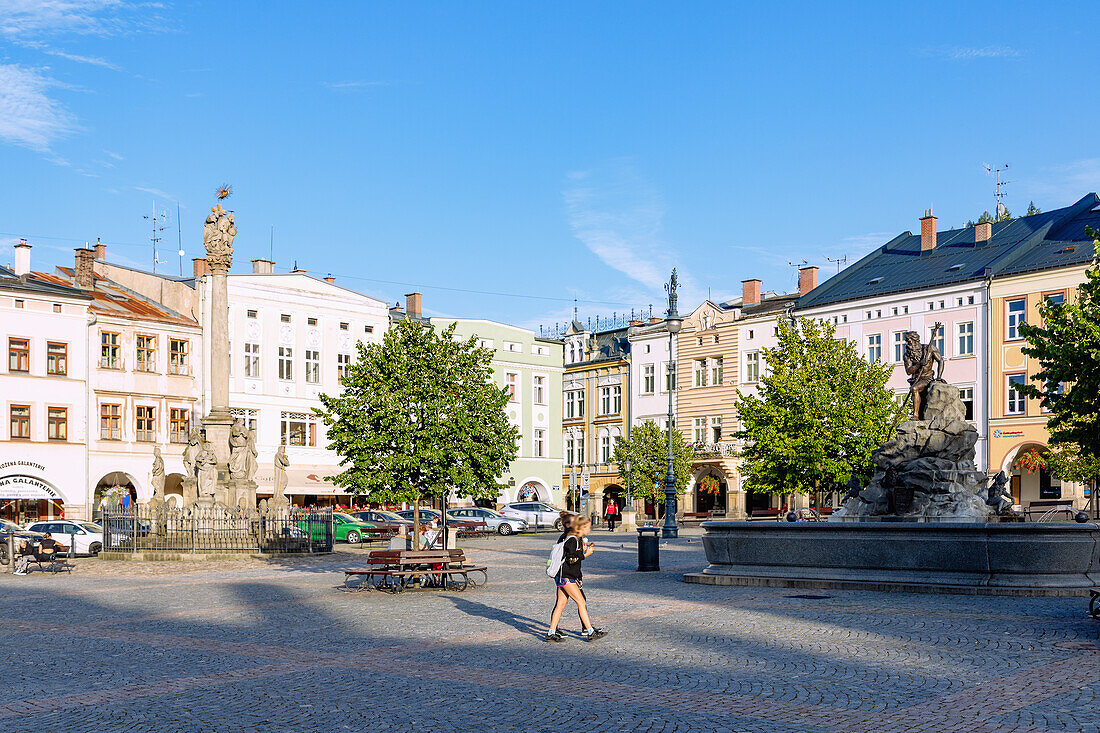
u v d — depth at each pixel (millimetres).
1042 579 19875
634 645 14633
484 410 38406
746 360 71000
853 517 24906
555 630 15070
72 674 13031
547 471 78438
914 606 18453
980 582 20156
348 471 38000
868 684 11820
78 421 55500
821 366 45625
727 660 13391
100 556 35375
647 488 69062
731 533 23609
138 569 30703
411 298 75188
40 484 53969
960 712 10461
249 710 10922
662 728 10023
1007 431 56844
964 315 59094
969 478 24156
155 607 20422
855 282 67062
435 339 38844
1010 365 56938
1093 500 50344
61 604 21344
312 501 64250
